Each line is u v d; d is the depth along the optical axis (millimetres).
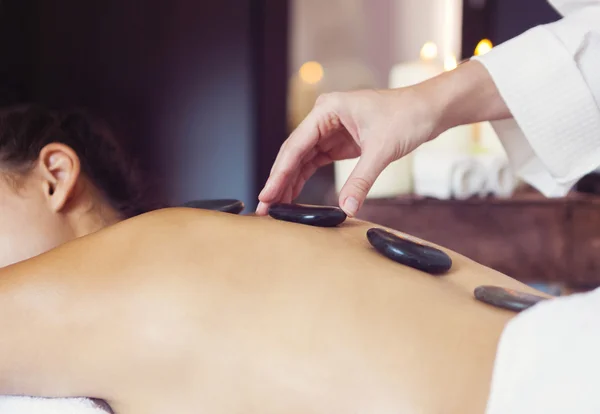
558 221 1479
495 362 387
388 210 1476
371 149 742
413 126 762
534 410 356
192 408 478
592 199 1483
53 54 1943
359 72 1952
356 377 422
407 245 522
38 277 503
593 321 373
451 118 805
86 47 1952
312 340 442
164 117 1969
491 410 374
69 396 523
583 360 356
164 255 496
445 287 490
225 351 460
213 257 492
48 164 721
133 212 838
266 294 466
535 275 1486
